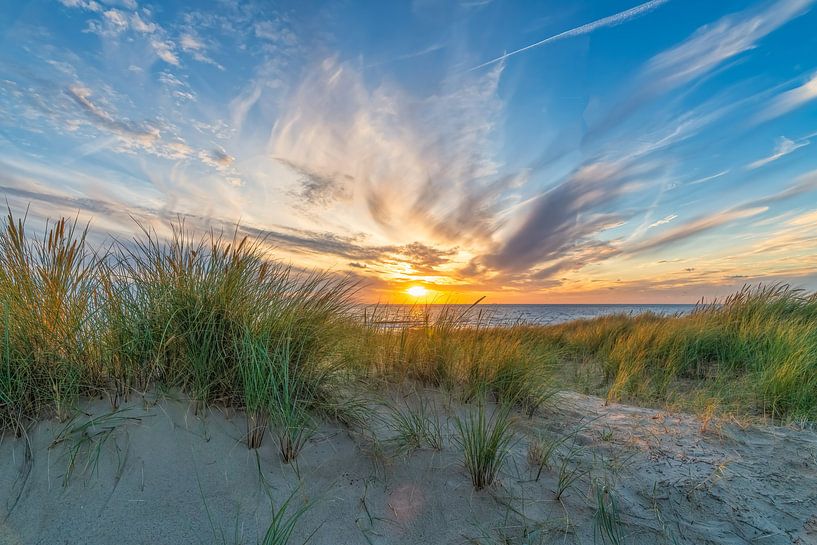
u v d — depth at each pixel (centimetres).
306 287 312
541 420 339
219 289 268
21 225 243
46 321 236
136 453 203
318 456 233
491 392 370
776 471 258
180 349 252
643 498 227
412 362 382
